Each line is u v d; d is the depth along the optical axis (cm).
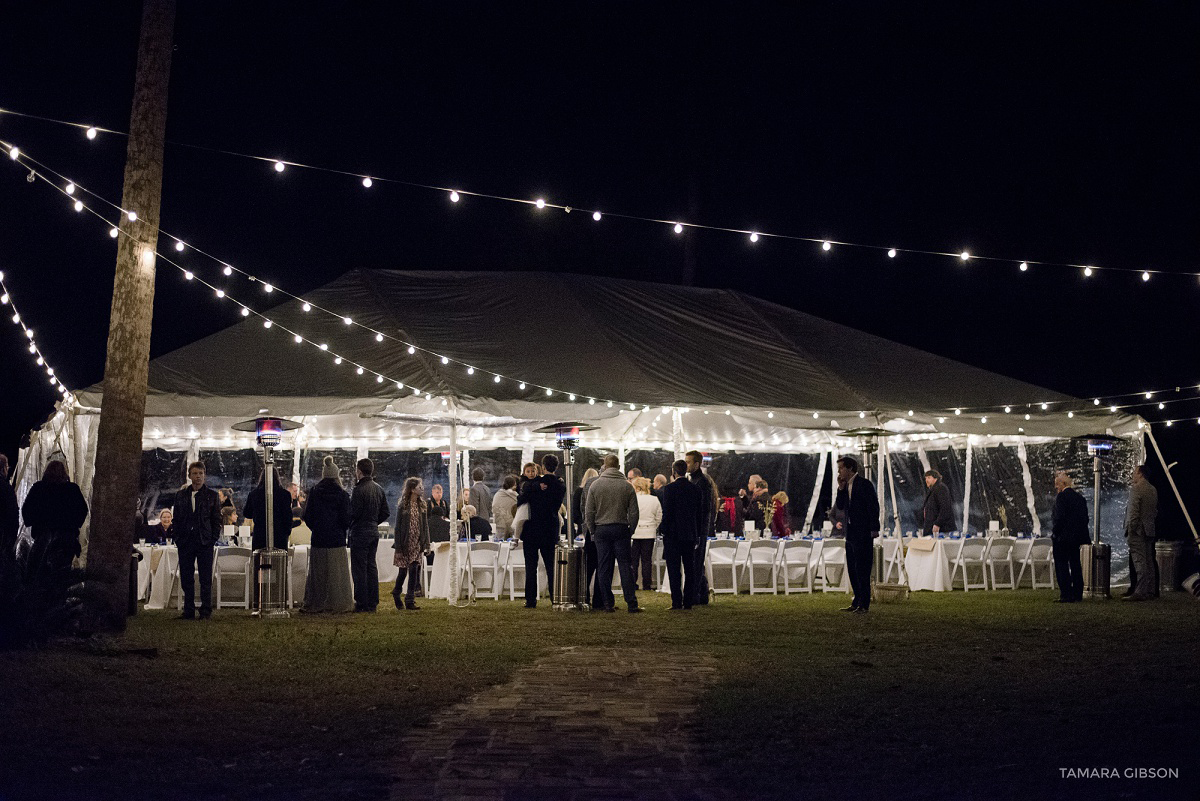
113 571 942
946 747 513
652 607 1292
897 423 1609
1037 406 1627
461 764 476
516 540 1457
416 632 987
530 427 1827
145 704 604
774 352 1691
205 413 1302
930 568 1612
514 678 716
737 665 778
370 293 1602
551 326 1594
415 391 1348
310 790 431
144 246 1002
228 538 1465
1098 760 487
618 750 504
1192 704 623
